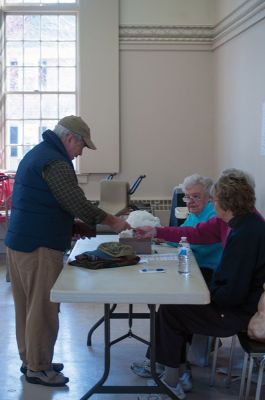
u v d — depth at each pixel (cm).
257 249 235
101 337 358
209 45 642
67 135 272
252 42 488
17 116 672
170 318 249
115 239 336
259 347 226
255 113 480
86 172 649
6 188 619
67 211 270
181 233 302
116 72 642
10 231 271
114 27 637
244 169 516
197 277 229
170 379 256
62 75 668
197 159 658
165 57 646
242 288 235
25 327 287
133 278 227
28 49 666
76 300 204
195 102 652
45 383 279
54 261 268
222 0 582
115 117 646
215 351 282
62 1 652
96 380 289
